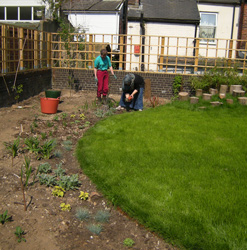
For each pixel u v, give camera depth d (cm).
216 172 486
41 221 365
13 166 493
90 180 472
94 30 2141
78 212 385
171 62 1558
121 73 1212
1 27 841
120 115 850
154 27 1625
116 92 1223
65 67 1256
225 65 1222
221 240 329
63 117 785
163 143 618
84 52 1252
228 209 382
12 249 317
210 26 1672
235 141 643
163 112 901
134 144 610
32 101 1002
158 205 391
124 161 527
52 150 576
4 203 391
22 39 975
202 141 638
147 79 1152
